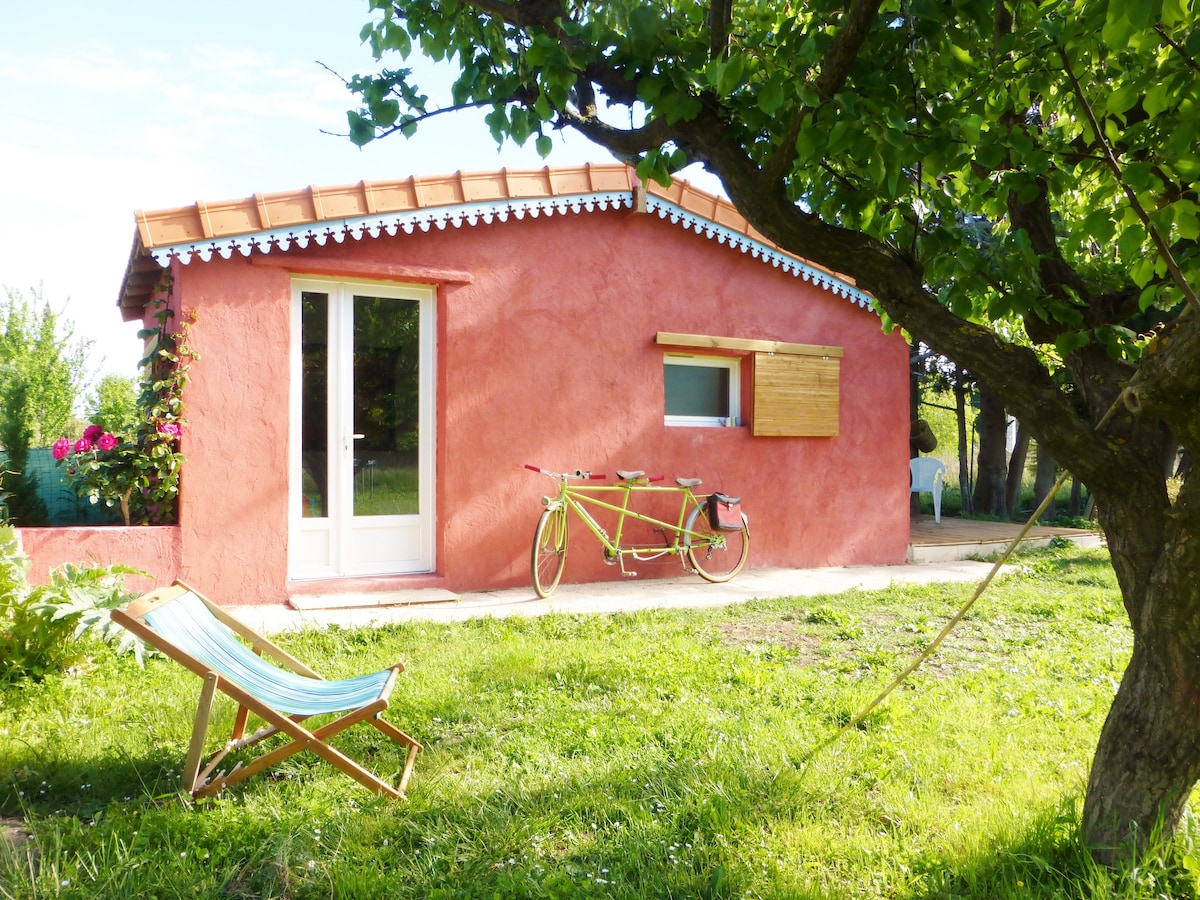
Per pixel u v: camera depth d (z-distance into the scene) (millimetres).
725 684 5012
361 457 7645
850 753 3896
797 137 2775
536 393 8266
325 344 7496
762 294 9656
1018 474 16906
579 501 8484
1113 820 2852
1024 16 3104
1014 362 2854
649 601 7672
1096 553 11578
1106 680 5250
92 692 4531
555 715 4367
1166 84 2531
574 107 3529
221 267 6879
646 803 3350
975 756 3906
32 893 2578
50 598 4750
